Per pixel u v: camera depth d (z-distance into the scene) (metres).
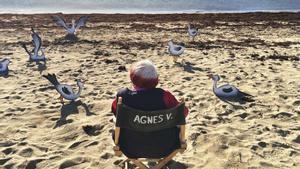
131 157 4.03
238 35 17.14
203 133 6.06
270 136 6.08
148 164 5.09
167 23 21.27
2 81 9.05
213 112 7.10
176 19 23.33
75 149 5.64
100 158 5.36
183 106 3.89
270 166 5.19
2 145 5.72
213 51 12.95
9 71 9.94
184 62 11.12
